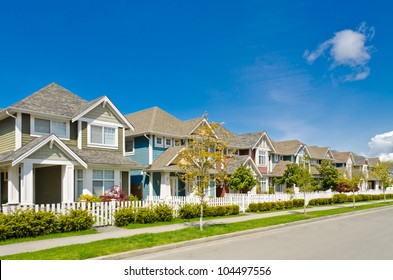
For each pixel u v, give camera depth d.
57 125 22.45
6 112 20.59
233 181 32.16
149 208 18.30
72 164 19.59
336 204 36.16
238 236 14.72
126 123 25.88
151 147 30.39
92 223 15.41
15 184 19.30
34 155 18.17
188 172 15.54
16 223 13.13
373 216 23.86
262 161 43.34
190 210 20.17
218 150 15.83
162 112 34.53
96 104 23.92
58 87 25.70
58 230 14.37
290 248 11.66
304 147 50.38
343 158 63.59
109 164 22.34
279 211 26.64
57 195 21.47
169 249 11.76
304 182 23.83
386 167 42.22
